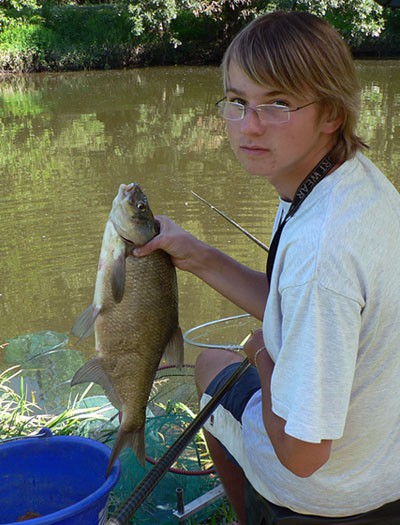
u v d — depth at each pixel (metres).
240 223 7.02
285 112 1.55
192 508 2.36
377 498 1.69
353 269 1.44
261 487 1.90
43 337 4.79
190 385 3.68
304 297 1.45
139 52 22.92
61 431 3.04
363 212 1.49
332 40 1.54
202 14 23.28
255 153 1.62
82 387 3.96
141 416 2.15
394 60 21.81
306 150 1.60
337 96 1.54
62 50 22.02
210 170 9.18
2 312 5.25
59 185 8.68
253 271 2.29
